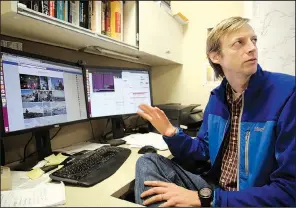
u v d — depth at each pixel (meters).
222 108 1.05
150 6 1.54
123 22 1.45
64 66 1.10
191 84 2.09
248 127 0.90
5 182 0.65
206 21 2.02
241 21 0.93
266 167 0.81
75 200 0.60
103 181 0.74
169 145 1.03
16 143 0.99
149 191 0.71
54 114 1.01
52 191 0.64
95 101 1.30
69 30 0.96
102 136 1.49
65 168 0.80
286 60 1.56
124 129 1.55
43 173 0.81
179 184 0.89
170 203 0.67
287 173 0.73
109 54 1.54
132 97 1.52
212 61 1.07
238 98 0.98
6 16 0.76
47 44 1.19
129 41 1.44
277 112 0.82
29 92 0.87
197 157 1.09
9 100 0.78
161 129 1.00
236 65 0.91
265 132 0.83
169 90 2.19
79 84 1.21
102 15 1.24
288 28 1.55
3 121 0.76
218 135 1.04
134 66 1.99
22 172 0.82
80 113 1.20
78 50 1.38
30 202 0.57
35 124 0.90
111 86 1.39
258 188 0.72
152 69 2.24
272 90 0.88
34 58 0.91
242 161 0.90
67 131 1.26
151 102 1.65
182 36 2.12
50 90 0.99
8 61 0.79
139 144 1.23
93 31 1.12
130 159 0.99
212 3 1.99
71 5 1.06
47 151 1.00
